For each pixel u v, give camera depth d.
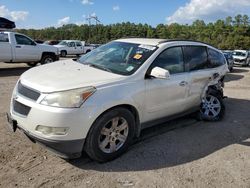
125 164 4.20
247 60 27.14
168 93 5.02
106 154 4.16
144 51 4.97
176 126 5.87
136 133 4.68
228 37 91.06
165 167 4.18
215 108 6.40
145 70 4.64
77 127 3.76
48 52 15.58
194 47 5.91
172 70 5.21
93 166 4.08
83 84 3.95
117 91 4.16
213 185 3.81
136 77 4.50
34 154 4.30
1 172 3.79
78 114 3.74
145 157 4.44
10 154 4.25
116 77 4.32
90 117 3.83
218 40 92.44
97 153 4.04
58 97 3.73
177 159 4.45
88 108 3.81
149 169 4.10
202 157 4.57
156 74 4.52
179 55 5.45
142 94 4.52
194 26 102.19
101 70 4.61
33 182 3.62
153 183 3.76
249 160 4.58
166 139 5.18
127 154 4.50
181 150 4.78
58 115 3.67
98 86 4.01
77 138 3.79
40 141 3.79
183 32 99.50
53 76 4.22
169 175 3.98
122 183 3.71
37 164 4.04
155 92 4.75
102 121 3.99
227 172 4.16
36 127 3.76
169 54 5.21
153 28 97.44
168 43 5.28
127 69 4.62
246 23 96.94
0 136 4.81
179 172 4.07
